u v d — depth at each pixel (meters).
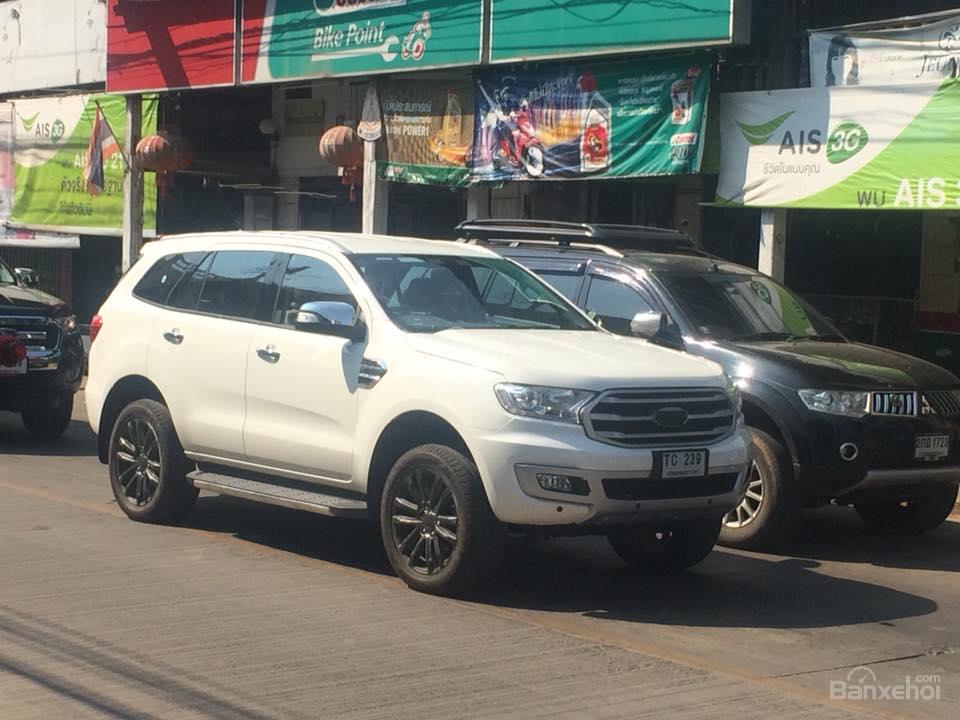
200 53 19.30
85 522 9.11
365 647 6.16
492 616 6.85
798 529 9.95
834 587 7.93
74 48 22.28
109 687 5.46
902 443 8.73
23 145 22.78
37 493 10.30
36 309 13.06
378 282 7.86
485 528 6.93
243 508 9.84
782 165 12.88
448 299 7.97
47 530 8.79
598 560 8.50
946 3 14.37
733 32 12.79
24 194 22.77
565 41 14.39
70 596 7.01
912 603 7.57
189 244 9.15
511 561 8.34
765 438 8.76
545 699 5.45
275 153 21.92
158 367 8.88
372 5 16.62
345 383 7.62
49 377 13.06
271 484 8.28
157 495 8.92
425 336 7.40
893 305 15.95
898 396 8.77
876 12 14.33
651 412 6.92
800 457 8.65
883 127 12.09
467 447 6.95
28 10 23.27
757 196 13.11
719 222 16.41
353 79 17.45
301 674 5.70
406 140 16.59
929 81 11.77
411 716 5.17
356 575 7.71
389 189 19.03
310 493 7.96
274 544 8.56
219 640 6.21
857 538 9.69
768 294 10.11
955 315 15.41
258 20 18.36
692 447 6.95
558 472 6.65
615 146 14.21
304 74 17.70
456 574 7.01
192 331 8.66
